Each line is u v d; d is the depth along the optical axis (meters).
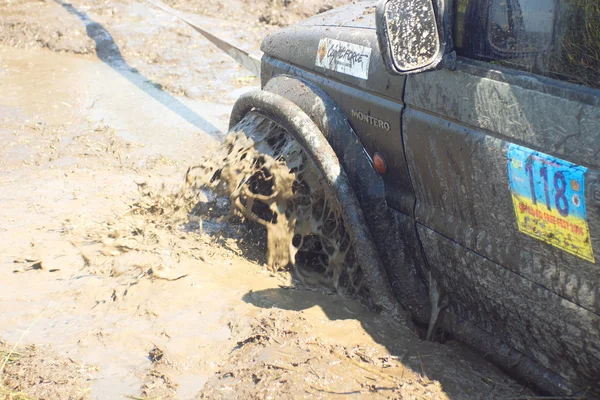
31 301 4.08
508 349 3.43
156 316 3.92
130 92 8.12
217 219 4.77
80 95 7.98
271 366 3.43
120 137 6.96
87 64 8.91
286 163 4.26
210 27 9.70
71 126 7.17
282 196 4.33
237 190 4.50
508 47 3.05
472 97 3.08
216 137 7.04
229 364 3.51
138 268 4.37
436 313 3.76
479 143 3.07
